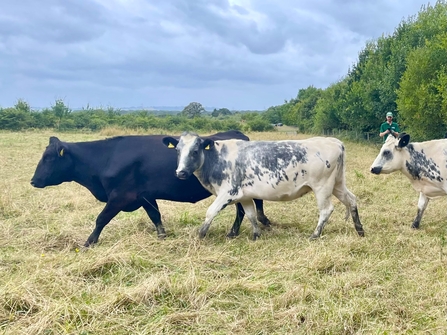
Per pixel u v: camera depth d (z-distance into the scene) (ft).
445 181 23.11
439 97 54.65
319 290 15.14
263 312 13.61
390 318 13.28
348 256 18.39
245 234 23.35
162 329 12.66
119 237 22.35
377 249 19.35
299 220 26.00
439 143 23.53
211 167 21.38
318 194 21.53
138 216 26.12
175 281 15.10
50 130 114.52
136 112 167.73
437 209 28.02
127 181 21.59
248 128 150.51
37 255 18.98
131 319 13.19
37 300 14.02
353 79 108.78
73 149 21.95
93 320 12.99
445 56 56.44
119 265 16.89
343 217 26.20
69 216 26.43
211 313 13.56
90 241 21.17
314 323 12.95
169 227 24.44
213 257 18.26
